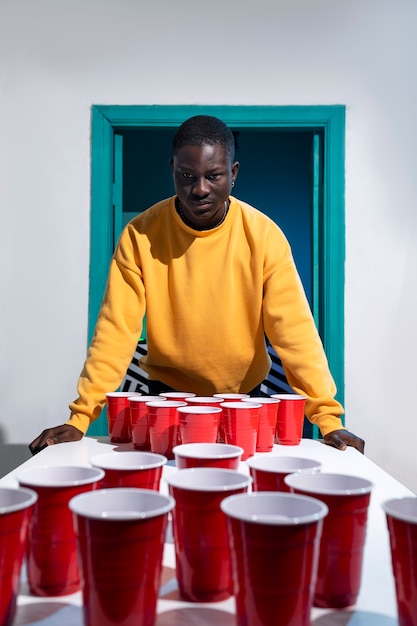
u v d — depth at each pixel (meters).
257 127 2.71
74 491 0.63
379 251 2.67
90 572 0.53
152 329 1.56
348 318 2.65
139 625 0.54
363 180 2.68
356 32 2.69
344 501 0.60
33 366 2.65
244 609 0.53
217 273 1.51
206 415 1.11
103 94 2.70
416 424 2.63
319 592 0.61
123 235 1.59
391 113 2.68
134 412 1.24
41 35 2.70
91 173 2.68
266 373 1.68
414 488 2.61
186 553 0.62
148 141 3.77
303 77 2.69
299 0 2.69
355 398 2.63
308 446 1.33
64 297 2.66
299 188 3.83
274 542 0.51
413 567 0.54
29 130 2.69
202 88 2.69
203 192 1.37
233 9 2.69
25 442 2.64
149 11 2.70
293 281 1.50
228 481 0.68
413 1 2.68
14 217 2.68
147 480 0.75
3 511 0.52
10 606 0.55
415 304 2.66
